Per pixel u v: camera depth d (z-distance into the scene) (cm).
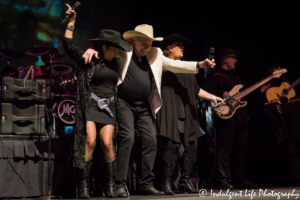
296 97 518
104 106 277
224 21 572
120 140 290
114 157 283
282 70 399
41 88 317
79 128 270
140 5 612
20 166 298
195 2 578
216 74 390
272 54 546
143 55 298
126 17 612
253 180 493
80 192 271
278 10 542
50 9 538
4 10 502
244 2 567
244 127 380
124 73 287
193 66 305
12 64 496
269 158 462
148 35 290
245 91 377
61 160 317
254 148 502
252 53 561
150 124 299
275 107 437
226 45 570
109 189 274
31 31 519
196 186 409
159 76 300
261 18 556
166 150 307
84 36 565
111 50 282
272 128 448
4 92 303
